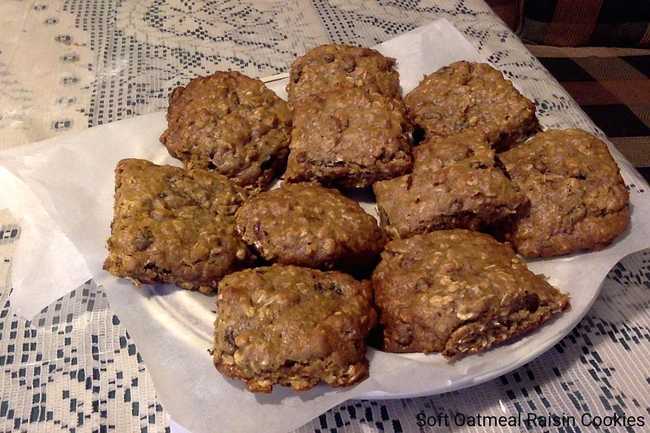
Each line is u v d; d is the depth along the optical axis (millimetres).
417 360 270
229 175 346
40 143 350
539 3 635
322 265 297
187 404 256
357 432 269
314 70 384
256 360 253
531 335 281
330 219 304
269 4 516
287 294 265
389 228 322
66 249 317
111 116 418
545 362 291
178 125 355
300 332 255
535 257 320
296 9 512
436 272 284
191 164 350
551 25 641
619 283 325
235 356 256
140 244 286
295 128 345
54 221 319
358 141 333
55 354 288
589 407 277
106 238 315
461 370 265
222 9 509
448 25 434
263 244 297
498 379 284
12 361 285
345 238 298
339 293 276
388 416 273
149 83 444
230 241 299
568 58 640
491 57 466
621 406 277
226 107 356
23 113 414
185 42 477
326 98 353
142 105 427
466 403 277
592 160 333
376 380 260
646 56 644
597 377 287
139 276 288
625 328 305
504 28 497
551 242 316
